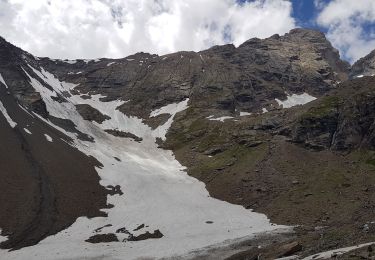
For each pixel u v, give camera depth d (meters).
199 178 133.75
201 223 95.50
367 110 139.62
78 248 79.31
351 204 98.50
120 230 90.50
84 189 109.19
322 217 95.00
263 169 128.50
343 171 119.12
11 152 113.31
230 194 118.06
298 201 106.12
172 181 128.50
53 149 126.44
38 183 103.81
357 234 60.00
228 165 137.38
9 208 91.06
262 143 146.50
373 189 104.50
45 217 91.69
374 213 88.69
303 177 119.94
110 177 121.62
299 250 60.56
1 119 130.00
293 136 144.38
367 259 40.28
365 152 128.12
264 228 89.81
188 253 75.56
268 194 114.06
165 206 106.69
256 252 68.75
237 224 94.50
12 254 75.38
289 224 94.00
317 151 137.12
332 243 58.41
